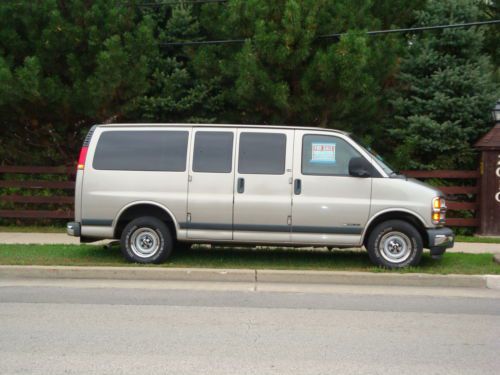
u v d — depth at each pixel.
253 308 7.37
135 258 9.54
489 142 12.91
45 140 15.06
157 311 7.16
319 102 12.70
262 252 10.89
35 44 13.03
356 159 9.10
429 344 5.94
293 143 9.33
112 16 12.95
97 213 9.47
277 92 12.30
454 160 13.97
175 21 14.62
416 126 13.62
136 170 9.46
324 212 9.16
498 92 13.66
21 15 13.01
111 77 12.41
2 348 5.68
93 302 7.61
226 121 14.74
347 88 12.23
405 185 9.12
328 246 9.31
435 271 9.11
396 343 5.96
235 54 13.16
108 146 9.57
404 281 8.84
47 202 14.12
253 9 12.51
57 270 9.15
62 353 5.54
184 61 15.22
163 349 5.69
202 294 8.15
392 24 14.41
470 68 13.73
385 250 9.27
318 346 5.84
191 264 9.59
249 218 9.27
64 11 13.25
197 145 9.45
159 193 9.39
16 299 7.75
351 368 5.20
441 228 9.23
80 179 9.53
